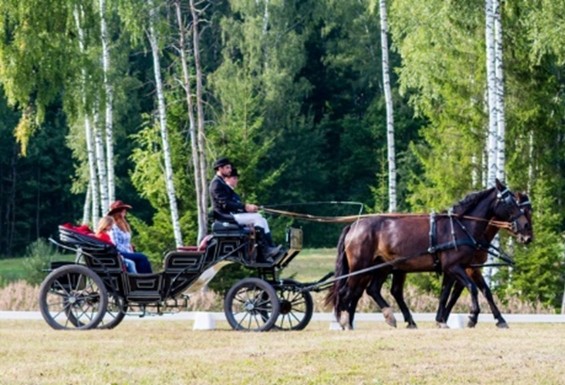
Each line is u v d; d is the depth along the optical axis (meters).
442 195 41.22
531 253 36.16
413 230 21.39
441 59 40.50
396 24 41.56
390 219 21.62
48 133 73.44
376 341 18.20
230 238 20.70
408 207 65.31
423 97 41.91
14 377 15.12
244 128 42.12
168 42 44.88
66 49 38.47
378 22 71.44
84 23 39.66
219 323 24.50
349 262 21.62
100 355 17.00
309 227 72.50
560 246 37.69
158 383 14.80
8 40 39.12
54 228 75.31
